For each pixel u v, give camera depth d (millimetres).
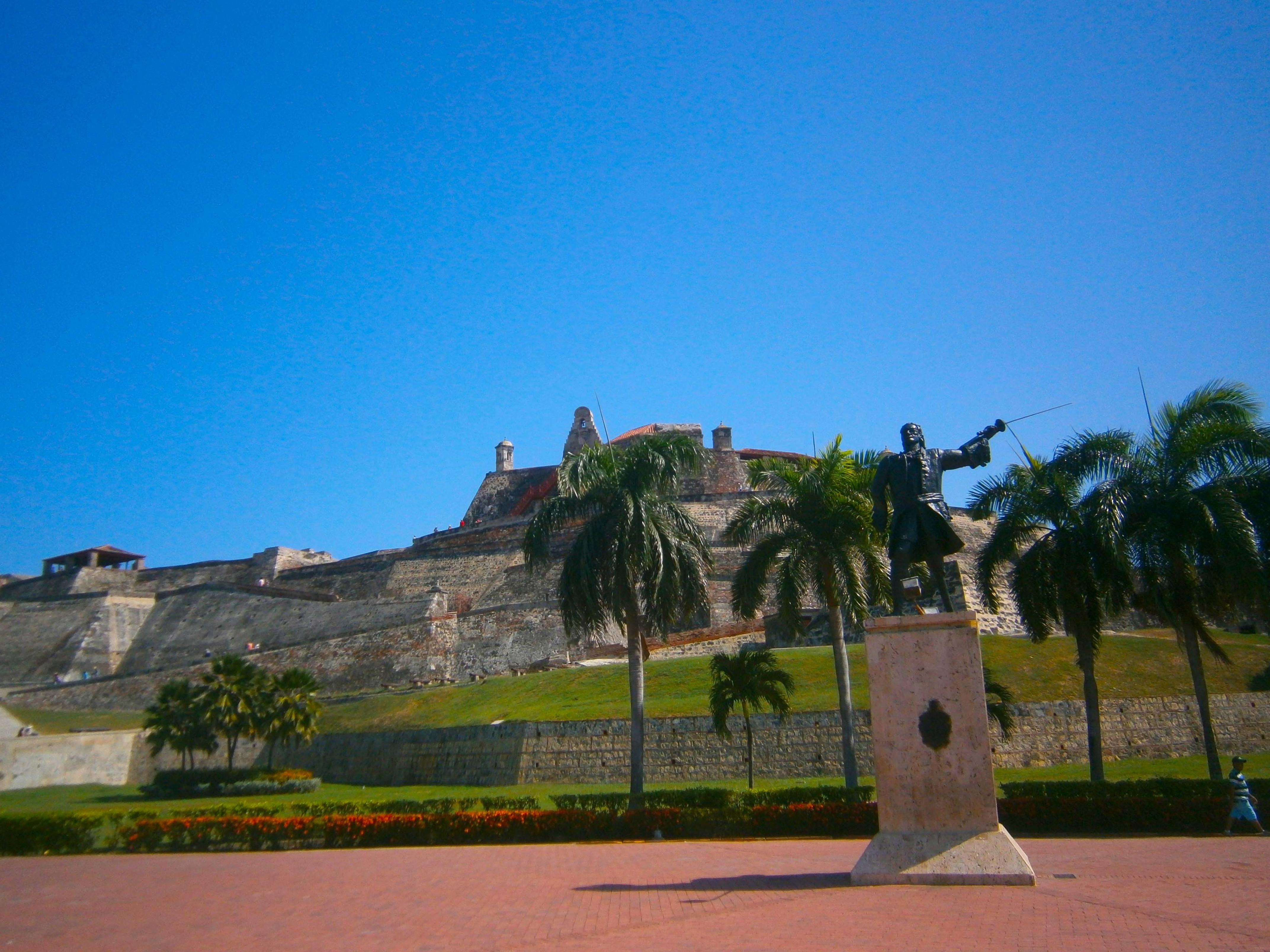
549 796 37281
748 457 101625
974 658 14586
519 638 79500
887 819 14625
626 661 66562
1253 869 16531
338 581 106188
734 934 11672
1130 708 41000
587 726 43938
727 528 33250
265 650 87375
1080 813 23922
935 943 10695
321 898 17062
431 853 24500
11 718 70688
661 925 12609
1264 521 27188
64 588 112875
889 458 16359
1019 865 13828
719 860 20141
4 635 102562
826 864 18609
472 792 42188
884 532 16391
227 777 52094
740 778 40719
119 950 13195
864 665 46625
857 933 11305
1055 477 28672
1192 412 28234
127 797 52750
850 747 30047
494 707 54469
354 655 84000
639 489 32844
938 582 15664
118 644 100125
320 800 43812
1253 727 41281
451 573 99562
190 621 100250
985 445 16266
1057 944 10555
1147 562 27281
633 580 32188
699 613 33062
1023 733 40094
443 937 12742
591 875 18297
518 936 12492
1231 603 27938
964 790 14336
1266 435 27125
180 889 19422
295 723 53625
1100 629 28797
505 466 123688
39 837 29609
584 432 116125
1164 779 26344
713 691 32938
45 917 16484
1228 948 10352
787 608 31359
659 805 28594
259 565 115438
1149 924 11602
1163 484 27984
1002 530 29453
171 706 53750
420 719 57406
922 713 14672
